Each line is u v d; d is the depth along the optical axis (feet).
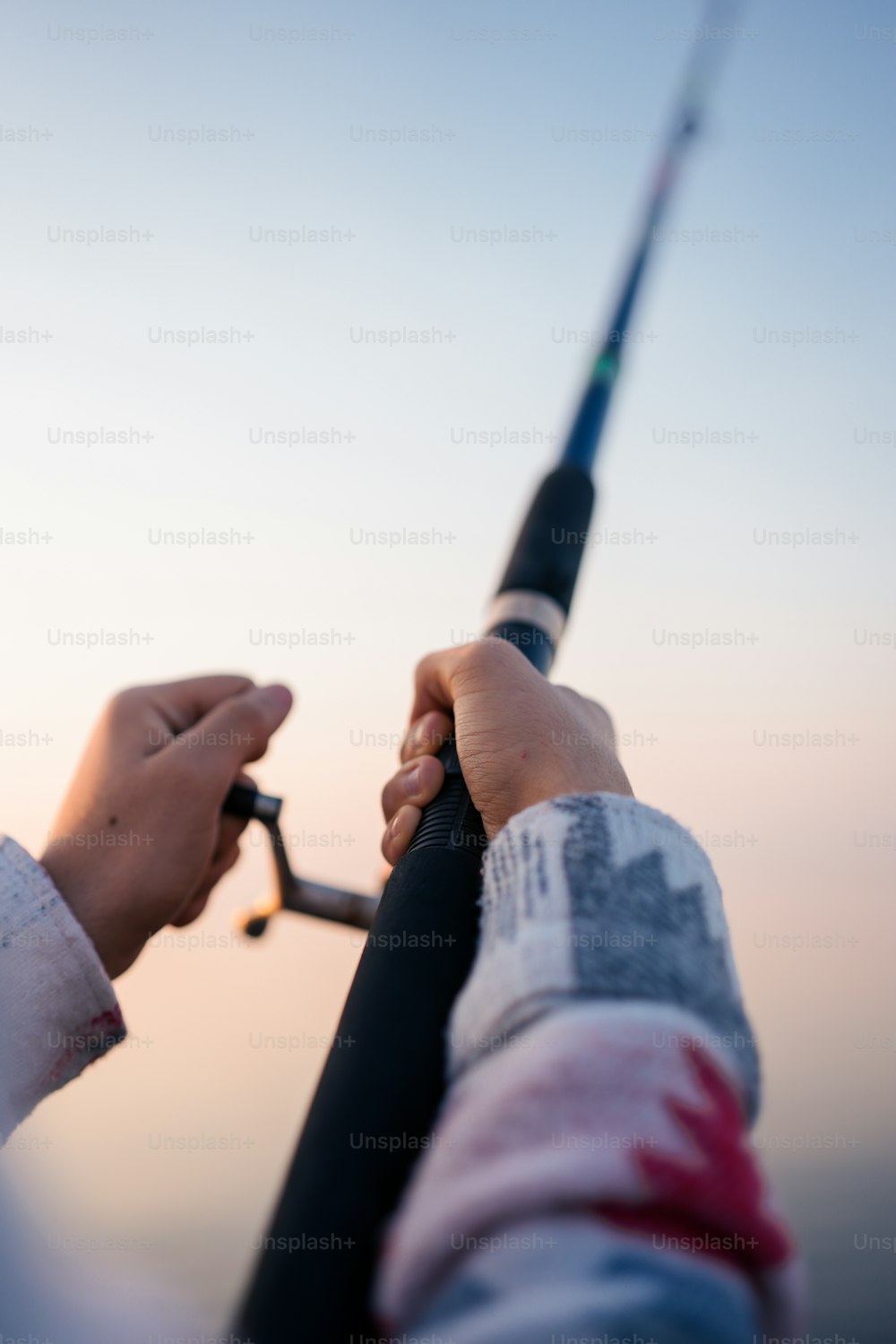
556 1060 1.27
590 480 5.07
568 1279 1.02
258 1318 1.45
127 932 3.42
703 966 1.51
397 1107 1.75
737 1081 1.33
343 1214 1.58
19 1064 2.61
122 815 3.44
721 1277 1.06
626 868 1.64
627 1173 1.09
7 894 2.70
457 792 2.87
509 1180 1.10
